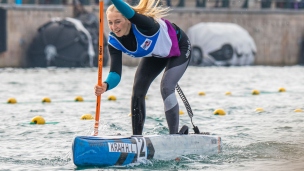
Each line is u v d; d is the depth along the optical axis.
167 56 23.41
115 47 22.91
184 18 103.62
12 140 27.91
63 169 21.25
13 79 64.38
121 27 22.17
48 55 85.19
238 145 25.94
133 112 23.78
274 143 26.34
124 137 22.02
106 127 31.25
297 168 21.03
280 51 110.44
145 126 31.42
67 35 84.75
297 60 111.94
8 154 24.41
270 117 34.75
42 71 77.62
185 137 23.47
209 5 109.38
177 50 23.61
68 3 94.69
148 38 22.48
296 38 111.62
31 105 42.31
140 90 23.75
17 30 89.75
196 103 42.81
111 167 21.19
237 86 58.06
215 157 23.25
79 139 21.02
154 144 22.38
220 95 49.06
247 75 73.56
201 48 96.12
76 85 58.66
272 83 61.56
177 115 23.98
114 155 21.28
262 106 40.44
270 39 109.56
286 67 94.12
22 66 89.62
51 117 35.78
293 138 27.66
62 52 85.12
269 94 49.72
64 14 92.88
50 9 91.94
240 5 110.00
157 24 22.64
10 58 89.56
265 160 22.69
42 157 23.70
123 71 80.00
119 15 22.06
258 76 71.94
